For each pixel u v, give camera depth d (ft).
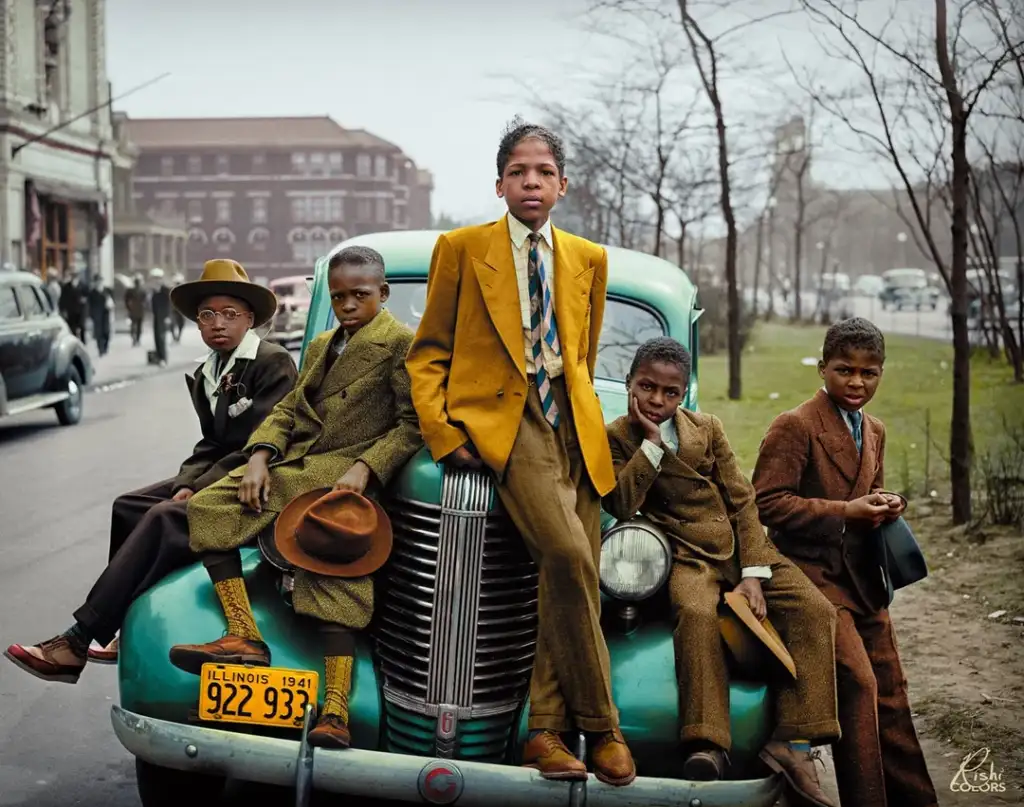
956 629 22.39
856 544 13.78
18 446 48.01
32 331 51.06
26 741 17.49
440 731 12.09
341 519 12.35
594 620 11.89
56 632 22.27
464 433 12.21
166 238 254.68
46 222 131.64
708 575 12.86
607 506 13.16
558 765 11.47
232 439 15.23
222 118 370.53
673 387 13.21
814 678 12.44
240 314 15.35
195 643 12.54
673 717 12.19
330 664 12.30
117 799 15.49
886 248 334.24
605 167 77.71
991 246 56.95
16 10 121.70
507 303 12.31
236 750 11.85
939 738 17.58
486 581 12.21
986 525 29.68
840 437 13.96
